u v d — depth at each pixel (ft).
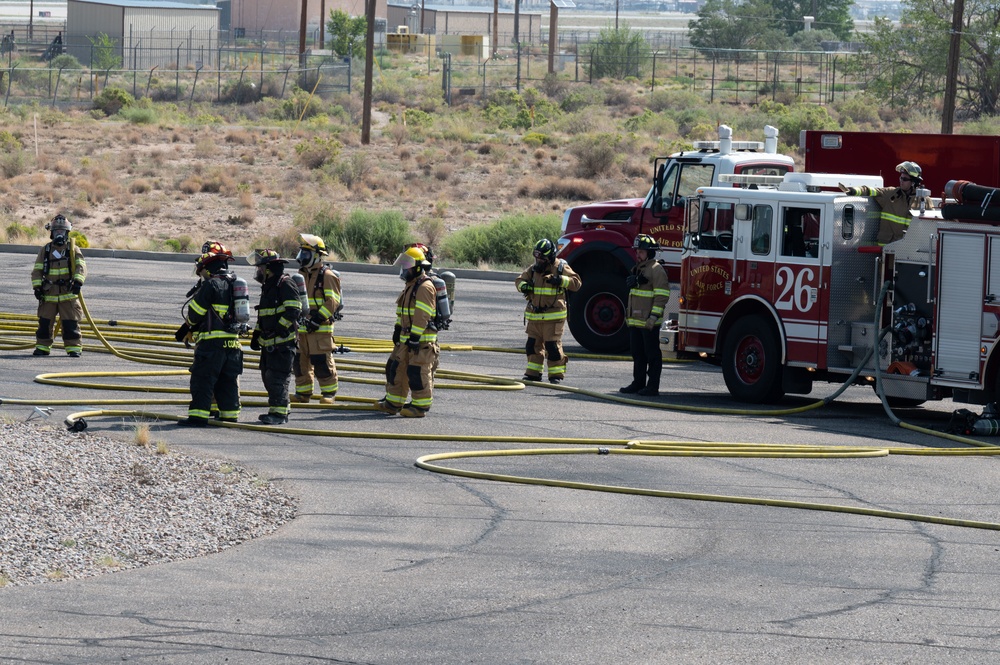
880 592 87.35
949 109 370.12
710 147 205.77
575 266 214.28
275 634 75.97
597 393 172.35
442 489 118.93
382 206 443.32
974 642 76.23
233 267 327.88
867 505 115.96
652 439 144.66
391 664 70.90
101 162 520.01
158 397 157.99
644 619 80.33
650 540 102.06
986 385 152.05
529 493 118.32
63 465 114.11
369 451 134.62
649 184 509.35
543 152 576.20
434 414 155.74
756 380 170.91
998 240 150.00
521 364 197.36
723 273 173.78
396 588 86.99
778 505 115.14
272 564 92.89
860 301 164.45
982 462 137.49
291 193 469.16
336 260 340.80
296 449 133.90
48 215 404.36
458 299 274.98
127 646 72.84
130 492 108.88
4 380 165.07
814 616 81.30
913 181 160.56
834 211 161.68
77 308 187.52
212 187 473.26
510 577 90.33
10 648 71.67
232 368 144.05
